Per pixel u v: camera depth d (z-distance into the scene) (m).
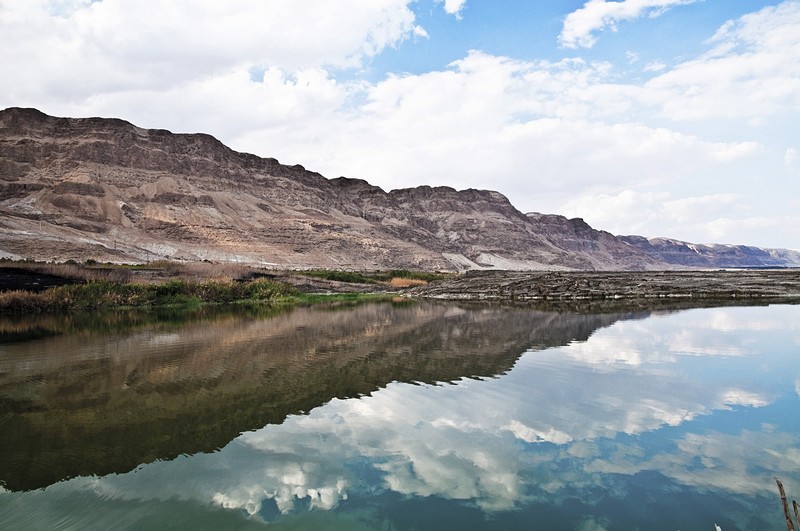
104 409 9.45
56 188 145.00
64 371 12.95
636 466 6.54
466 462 6.75
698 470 6.38
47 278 39.75
